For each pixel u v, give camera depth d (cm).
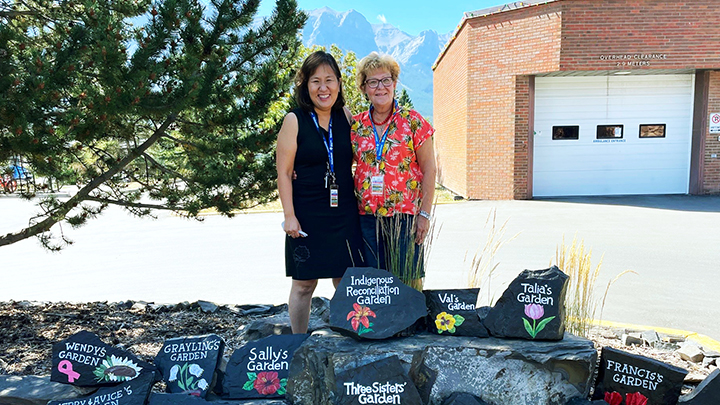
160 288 628
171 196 476
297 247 308
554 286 270
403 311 275
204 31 402
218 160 468
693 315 477
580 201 1349
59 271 754
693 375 329
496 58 1393
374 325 270
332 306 273
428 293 291
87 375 271
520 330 268
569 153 1441
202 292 602
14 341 392
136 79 345
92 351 277
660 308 498
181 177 476
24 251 935
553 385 251
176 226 1197
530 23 1323
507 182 1413
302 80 303
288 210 302
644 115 1428
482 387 254
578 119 1430
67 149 397
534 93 1400
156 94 360
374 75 303
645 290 561
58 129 356
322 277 307
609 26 1271
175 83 378
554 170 1449
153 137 438
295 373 265
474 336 277
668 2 1267
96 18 365
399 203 309
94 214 492
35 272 753
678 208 1195
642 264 681
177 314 475
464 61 1495
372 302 275
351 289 278
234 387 272
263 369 277
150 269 746
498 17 1377
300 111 305
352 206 315
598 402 249
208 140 452
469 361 255
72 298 588
